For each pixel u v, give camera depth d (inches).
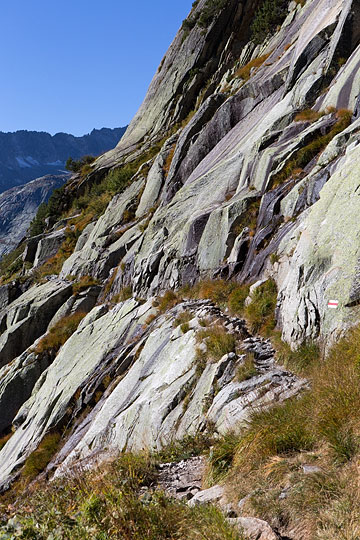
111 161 1913.1
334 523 152.2
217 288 599.5
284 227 535.2
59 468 531.8
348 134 522.0
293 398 261.0
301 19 1202.0
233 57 1656.0
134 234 1077.8
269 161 645.3
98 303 1023.0
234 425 278.7
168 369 476.7
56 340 961.5
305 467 188.2
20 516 184.4
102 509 179.5
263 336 438.0
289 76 842.8
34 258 1691.7
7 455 749.9
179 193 927.0
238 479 207.3
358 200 353.1
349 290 308.2
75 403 676.1
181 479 256.8
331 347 291.4
